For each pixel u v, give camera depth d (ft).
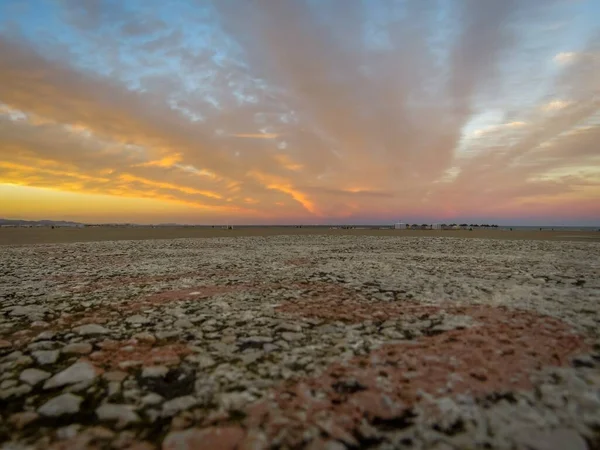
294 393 12.66
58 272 42.06
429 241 105.19
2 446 9.82
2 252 67.67
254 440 10.04
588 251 67.72
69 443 10.02
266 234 164.86
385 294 28.89
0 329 20.16
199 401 12.19
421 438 10.04
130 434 10.50
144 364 15.30
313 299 27.40
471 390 12.53
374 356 15.84
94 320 21.93
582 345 16.51
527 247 78.64
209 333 19.43
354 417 11.11
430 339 17.89
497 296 27.22
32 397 12.63
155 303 26.35
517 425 10.48
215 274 40.52
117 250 74.13
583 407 11.32
